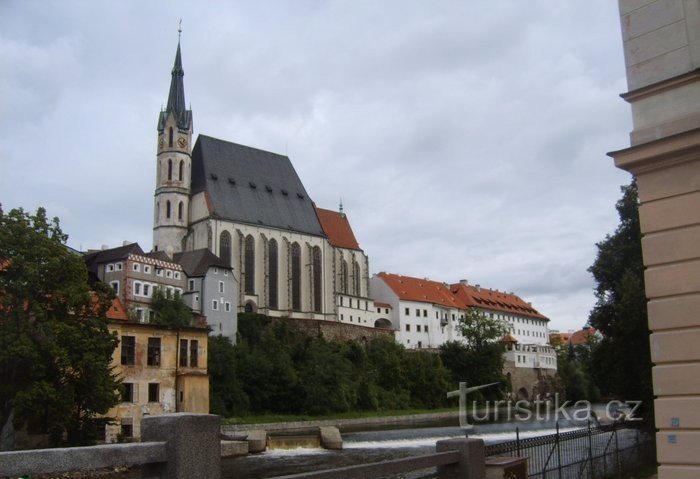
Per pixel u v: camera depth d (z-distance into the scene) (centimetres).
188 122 15350
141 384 6656
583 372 17638
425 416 12331
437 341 17600
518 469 1418
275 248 15475
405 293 17375
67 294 5231
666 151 1365
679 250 1344
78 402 5247
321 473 915
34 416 5097
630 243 4269
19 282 5094
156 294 10988
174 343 7050
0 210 5353
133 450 717
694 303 1308
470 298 19500
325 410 11044
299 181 17638
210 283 12494
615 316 4072
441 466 1236
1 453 614
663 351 1338
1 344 4869
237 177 15938
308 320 13762
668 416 1314
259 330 13062
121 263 10938
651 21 1448
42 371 4972
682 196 1358
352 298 16400
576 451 2470
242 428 9125
